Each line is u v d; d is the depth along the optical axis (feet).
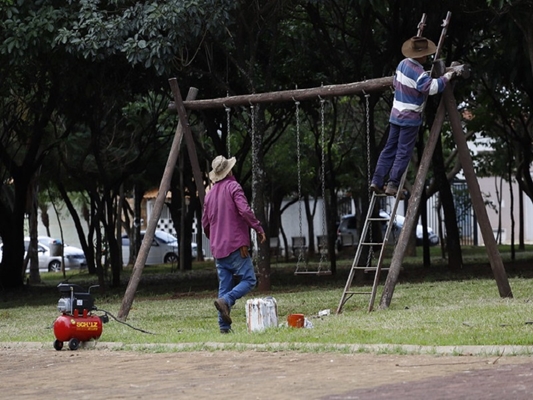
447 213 95.04
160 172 140.15
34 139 101.76
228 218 44.24
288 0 76.33
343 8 88.07
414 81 50.06
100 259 92.73
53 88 91.15
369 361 32.01
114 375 32.65
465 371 28.84
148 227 56.54
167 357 36.47
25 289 104.68
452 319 42.32
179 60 78.38
